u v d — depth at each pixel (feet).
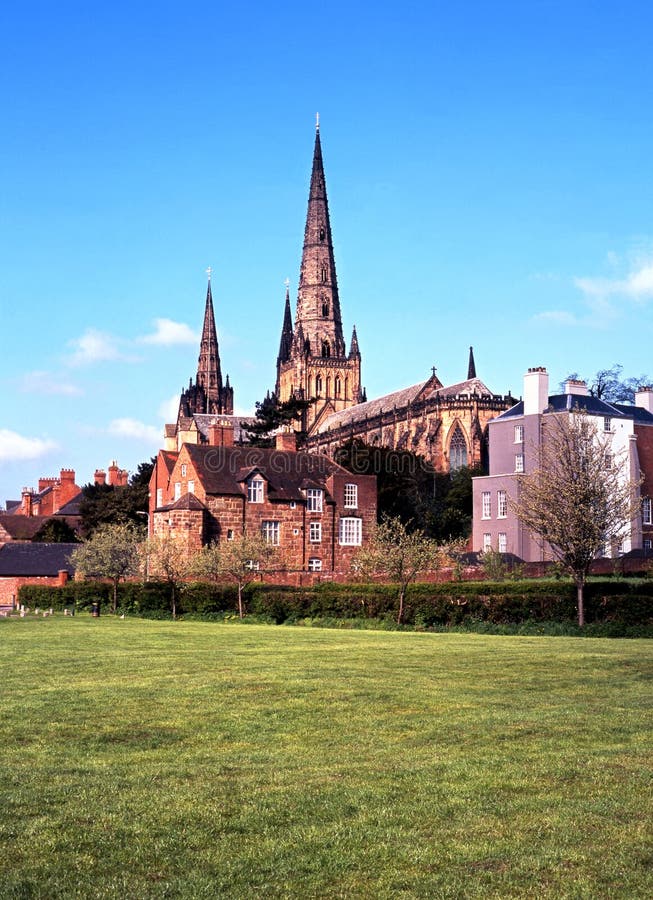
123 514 399.03
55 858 43.16
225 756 62.34
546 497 172.76
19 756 62.64
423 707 77.66
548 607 163.84
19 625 186.39
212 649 125.59
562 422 237.66
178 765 59.77
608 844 44.16
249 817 48.44
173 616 216.74
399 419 561.84
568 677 93.71
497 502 326.24
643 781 53.72
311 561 310.45
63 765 59.98
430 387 575.38
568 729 67.67
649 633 147.54
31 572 333.21
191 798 51.72
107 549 241.55
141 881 40.63
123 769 58.85
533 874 41.01
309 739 67.00
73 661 111.65
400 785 53.98
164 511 298.97
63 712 76.74
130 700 81.97
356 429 606.14
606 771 55.88
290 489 310.45
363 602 187.21
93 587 246.06
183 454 310.04
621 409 340.80
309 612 194.39
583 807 49.34
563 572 199.52
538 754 60.49
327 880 40.70
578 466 181.27
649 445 329.31
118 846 44.60
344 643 133.39
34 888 39.86
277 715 74.95
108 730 70.13
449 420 522.88
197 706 78.95
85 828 46.88
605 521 174.09
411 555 183.32
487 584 185.16
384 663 105.91
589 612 160.35
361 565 196.95
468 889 39.65
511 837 45.29
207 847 44.55
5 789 53.78
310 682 90.74
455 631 165.37
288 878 40.93
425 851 43.60
